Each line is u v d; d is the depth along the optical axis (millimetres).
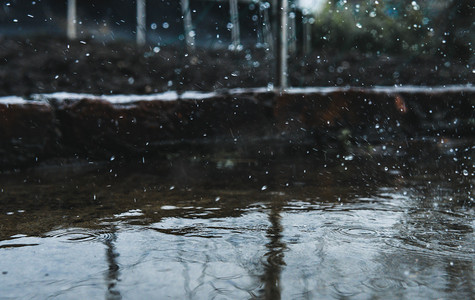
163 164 2123
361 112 2738
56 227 1137
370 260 880
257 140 2602
